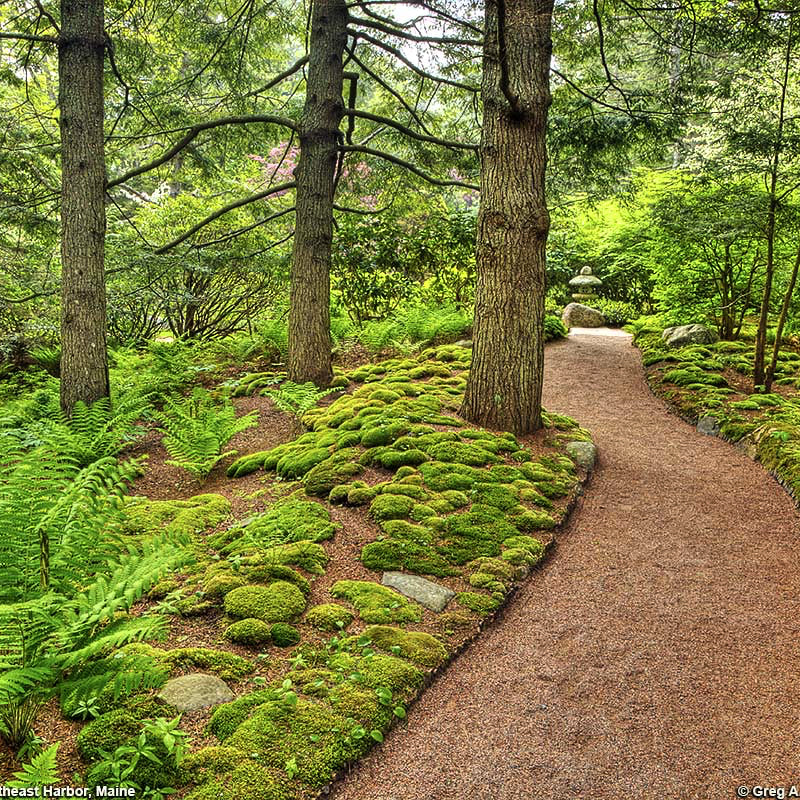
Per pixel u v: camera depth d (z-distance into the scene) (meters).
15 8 8.56
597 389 9.70
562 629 3.78
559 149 10.27
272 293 13.73
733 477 6.27
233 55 10.23
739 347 10.87
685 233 8.88
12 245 10.60
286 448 6.48
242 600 3.68
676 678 3.32
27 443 6.04
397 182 11.96
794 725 2.97
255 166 13.48
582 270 17.86
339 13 8.45
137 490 6.07
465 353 9.91
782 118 7.92
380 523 4.76
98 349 7.21
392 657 3.31
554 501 5.37
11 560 2.94
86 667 2.60
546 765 2.72
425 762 2.72
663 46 8.53
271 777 2.50
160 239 12.17
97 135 6.98
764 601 4.09
